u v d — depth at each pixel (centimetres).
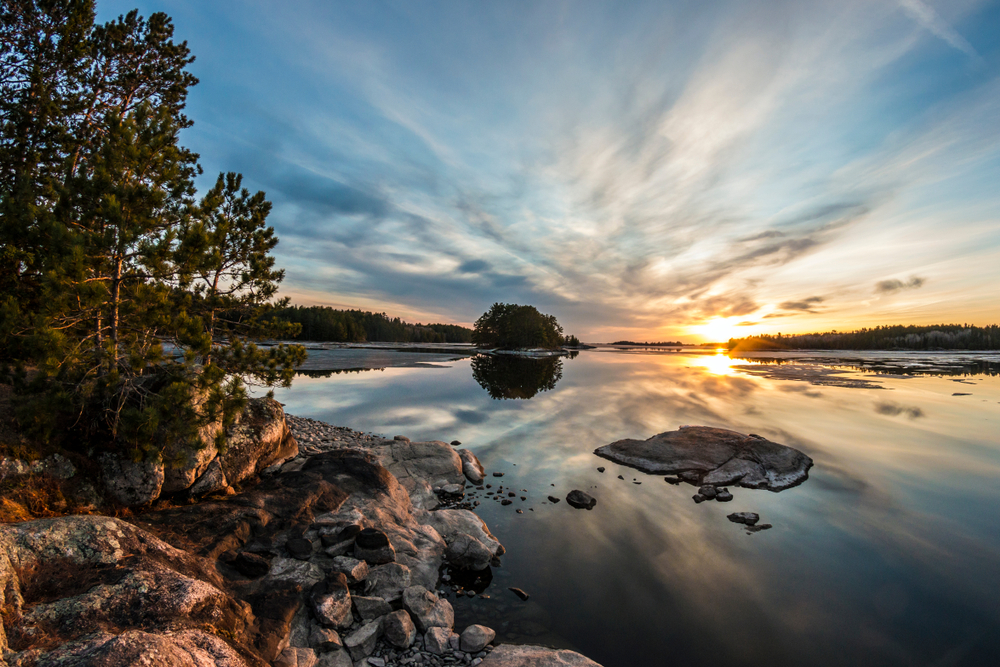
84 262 604
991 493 1125
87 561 436
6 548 390
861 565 779
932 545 851
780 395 2791
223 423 798
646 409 2259
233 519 685
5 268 744
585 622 621
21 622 342
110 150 728
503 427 1848
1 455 546
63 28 1092
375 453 1276
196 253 734
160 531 617
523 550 833
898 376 4234
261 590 561
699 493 1122
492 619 627
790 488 1157
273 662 454
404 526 838
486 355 8325
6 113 1033
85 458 639
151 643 334
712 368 5428
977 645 572
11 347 627
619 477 1261
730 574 750
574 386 3269
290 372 1034
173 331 718
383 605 597
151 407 660
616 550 832
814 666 538
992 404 2447
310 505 800
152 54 1287
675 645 575
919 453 1468
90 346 684
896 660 546
